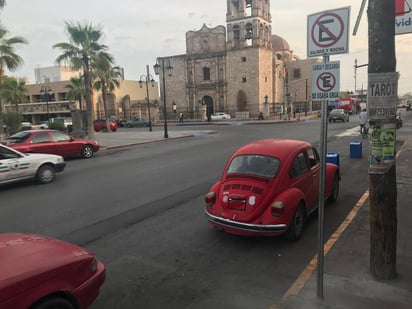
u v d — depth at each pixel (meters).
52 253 3.39
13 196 9.76
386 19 3.72
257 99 58.69
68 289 3.21
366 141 19.84
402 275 4.38
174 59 65.31
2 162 10.27
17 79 51.94
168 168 13.33
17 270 2.96
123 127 53.97
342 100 63.09
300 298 4.01
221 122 52.78
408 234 5.73
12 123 25.59
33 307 2.93
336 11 3.71
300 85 74.88
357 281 4.30
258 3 57.16
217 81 61.84
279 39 76.81
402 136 20.42
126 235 6.47
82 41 22.31
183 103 65.56
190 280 4.76
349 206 7.65
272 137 24.52
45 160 11.27
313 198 6.73
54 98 64.75
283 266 5.03
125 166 14.36
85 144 17.75
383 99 3.85
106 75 45.34
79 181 11.57
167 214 7.62
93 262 3.62
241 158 6.34
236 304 4.12
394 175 4.12
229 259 5.35
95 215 7.68
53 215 7.78
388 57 3.78
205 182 10.60
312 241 5.86
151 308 4.14
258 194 5.66
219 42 62.34
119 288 4.61
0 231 6.88
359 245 5.43
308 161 6.64
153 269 5.11
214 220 5.91
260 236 5.97
